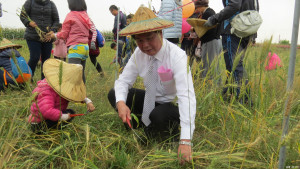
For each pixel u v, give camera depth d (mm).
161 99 2162
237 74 3049
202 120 2568
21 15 3986
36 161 1824
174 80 1942
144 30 1687
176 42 3941
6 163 1620
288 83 1207
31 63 4238
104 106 2900
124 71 2223
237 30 2996
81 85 2254
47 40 3955
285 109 1213
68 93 2096
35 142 1982
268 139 2053
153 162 1849
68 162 1903
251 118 2201
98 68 4820
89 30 3797
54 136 2191
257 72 2375
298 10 1147
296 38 1162
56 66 2176
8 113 2355
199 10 4164
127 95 2307
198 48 4164
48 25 4254
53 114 2064
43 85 2164
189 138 1714
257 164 1776
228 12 2969
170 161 1761
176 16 3729
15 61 2131
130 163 1802
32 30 4062
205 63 3801
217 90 2547
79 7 3555
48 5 4219
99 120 2664
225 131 2238
